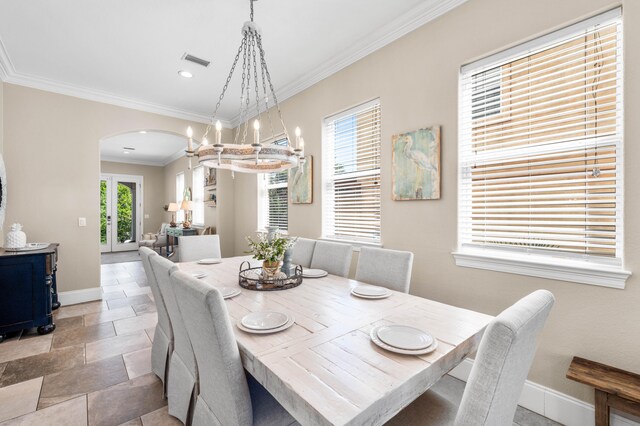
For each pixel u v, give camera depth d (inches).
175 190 328.5
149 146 273.9
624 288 60.4
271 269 82.1
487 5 79.7
